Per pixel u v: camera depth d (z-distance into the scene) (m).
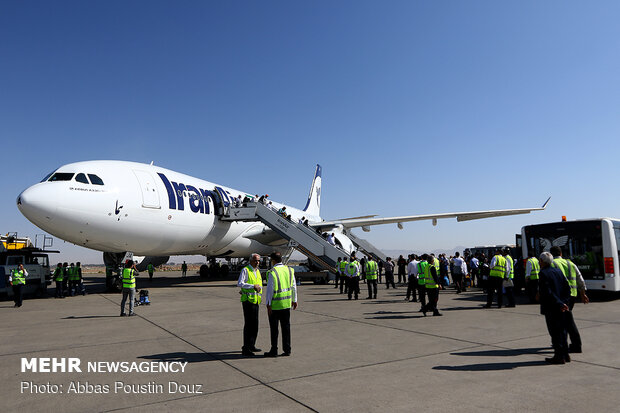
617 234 14.81
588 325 9.23
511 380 5.17
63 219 15.64
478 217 31.89
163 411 4.29
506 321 9.98
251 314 6.77
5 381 5.45
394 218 30.20
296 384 5.13
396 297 16.52
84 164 17.42
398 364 6.02
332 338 8.03
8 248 21.30
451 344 7.37
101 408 4.41
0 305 14.96
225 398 4.65
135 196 17.95
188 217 21.06
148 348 7.29
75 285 18.16
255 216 23.45
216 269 33.06
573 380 5.14
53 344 7.70
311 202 46.47
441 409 4.18
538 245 16.03
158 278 34.53
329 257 22.34
